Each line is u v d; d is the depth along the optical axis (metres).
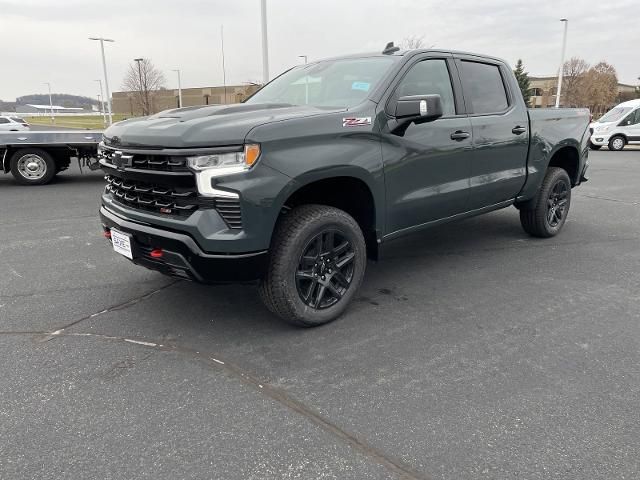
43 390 2.76
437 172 4.02
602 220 6.84
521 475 2.15
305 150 3.09
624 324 3.56
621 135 21.08
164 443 2.35
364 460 2.24
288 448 2.32
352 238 3.51
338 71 4.08
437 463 2.22
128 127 3.33
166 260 3.11
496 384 2.81
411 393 2.73
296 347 3.24
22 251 5.37
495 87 4.77
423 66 4.00
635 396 2.70
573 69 54.78
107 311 3.80
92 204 8.01
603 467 2.19
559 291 4.19
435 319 3.65
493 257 5.11
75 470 2.18
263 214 2.94
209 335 3.41
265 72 14.15
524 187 5.12
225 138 2.85
